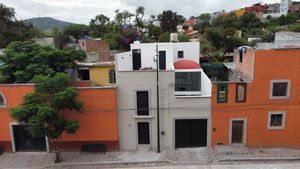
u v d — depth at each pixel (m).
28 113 18.53
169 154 21.62
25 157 21.92
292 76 20.95
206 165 19.95
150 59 28.70
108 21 78.38
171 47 28.20
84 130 22.05
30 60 24.14
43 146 22.62
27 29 58.03
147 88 21.39
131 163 20.59
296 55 20.61
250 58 21.55
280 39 33.91
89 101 21.48
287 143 22.31
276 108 21.62
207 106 21.61
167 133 22.30
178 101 21.59
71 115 21.72
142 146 22.72
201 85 24.33
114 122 21.84
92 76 28.03
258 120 21.91
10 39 51.50
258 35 66.62
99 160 21.09
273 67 20.83
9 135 22.33
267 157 20.66
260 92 21.33
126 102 21.75
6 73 24.00
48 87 19.41
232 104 21.56
